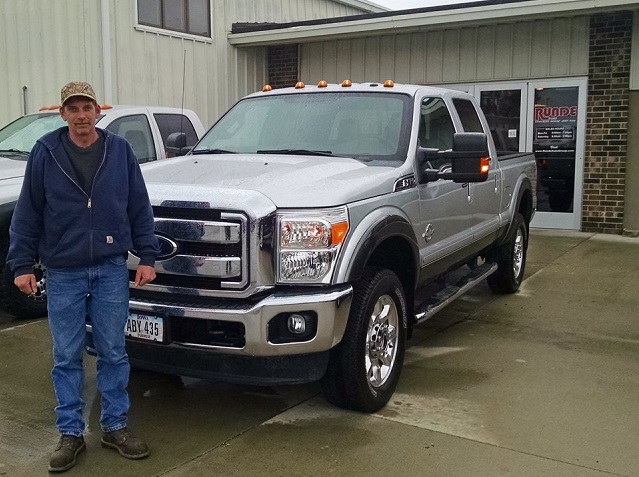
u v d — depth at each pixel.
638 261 8.98
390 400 4.37
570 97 11.36
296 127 5.24
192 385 4.67
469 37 12.02
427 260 4.88
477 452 3.64
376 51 12.92
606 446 3.73
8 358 5.16
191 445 3.74
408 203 4.55
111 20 10.98
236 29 13.28
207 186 3.88
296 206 3.75
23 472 3.43
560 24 11.24
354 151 4.91
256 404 4.33
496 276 7.14
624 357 5.26
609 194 11.23
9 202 5.83
